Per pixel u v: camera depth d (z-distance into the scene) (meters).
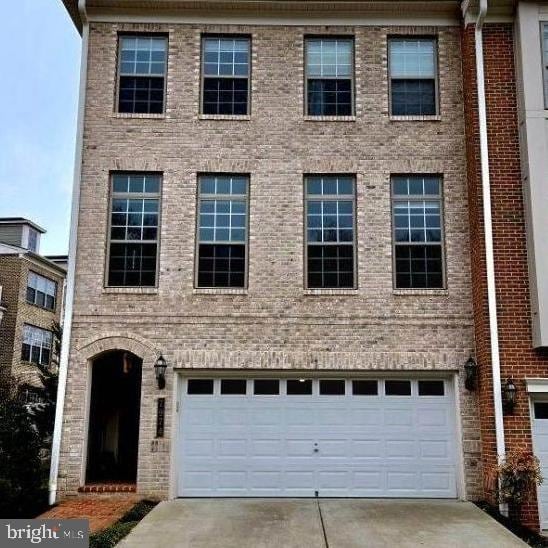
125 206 12.72
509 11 12.48
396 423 12.05
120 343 12.09
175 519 10.09
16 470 11.48
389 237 12.52
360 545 8.78
